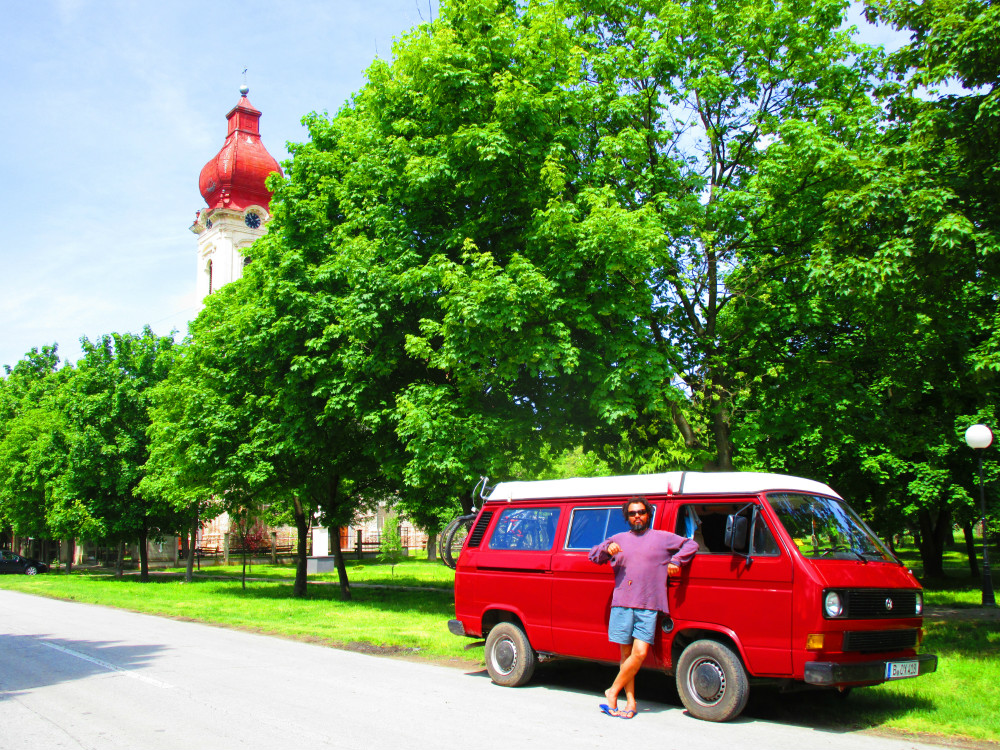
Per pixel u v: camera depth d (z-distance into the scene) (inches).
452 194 609.9
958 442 810.8
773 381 602.2
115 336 1443.2
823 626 257.8
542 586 340.8
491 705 298.8
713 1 600.4
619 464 673.0
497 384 594.9
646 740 243.6
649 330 536.4
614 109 573.0
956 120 382.0
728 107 605.6
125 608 776.9
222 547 2150.6
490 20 596.4
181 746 233.6
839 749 234.8
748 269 578.6
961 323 473.1
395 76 676.7
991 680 336.8
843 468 900.0
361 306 623.2
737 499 292.5
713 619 281.7
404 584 1144.8
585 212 549.0
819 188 513.3
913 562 1462.8
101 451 1359.5
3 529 2044.8
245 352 761.6
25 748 231.8
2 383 2231.8
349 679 357.4
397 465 674.2
